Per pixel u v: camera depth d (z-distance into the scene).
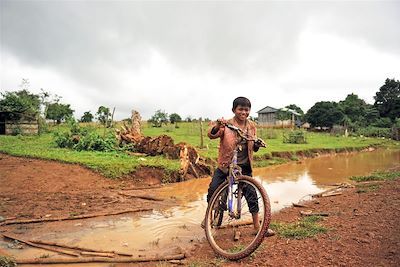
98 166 10.97
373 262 3.81
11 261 4.44
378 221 5.31
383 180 10.59
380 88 67.88
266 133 34.91
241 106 5.04
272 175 13.24
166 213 7.21
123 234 5.79
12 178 9.74
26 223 6.34
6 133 27.98
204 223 5.10
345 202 7.19
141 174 11.16
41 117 30.28
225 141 5.09
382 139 43.00
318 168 15.62
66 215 6.82
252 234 5.27
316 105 63.22
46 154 13.38
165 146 14.62
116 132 17.53
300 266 3.89
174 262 4.43
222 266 4.11
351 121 58.28
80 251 4.96
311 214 6.32
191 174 12.38
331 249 4.29
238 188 4.84
